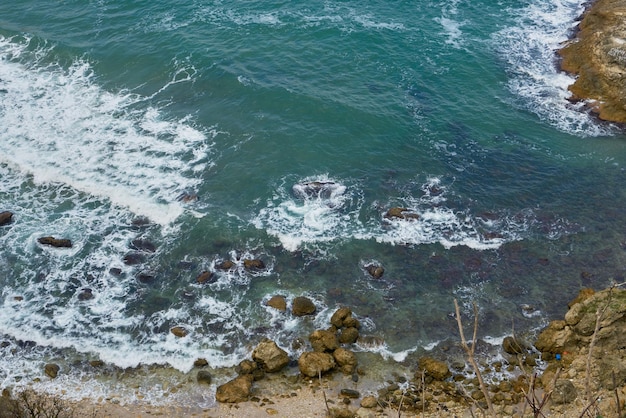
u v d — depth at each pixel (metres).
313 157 36.78
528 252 31.59
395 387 25.36
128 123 39.41
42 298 29.28
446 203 34.09
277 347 26.27
